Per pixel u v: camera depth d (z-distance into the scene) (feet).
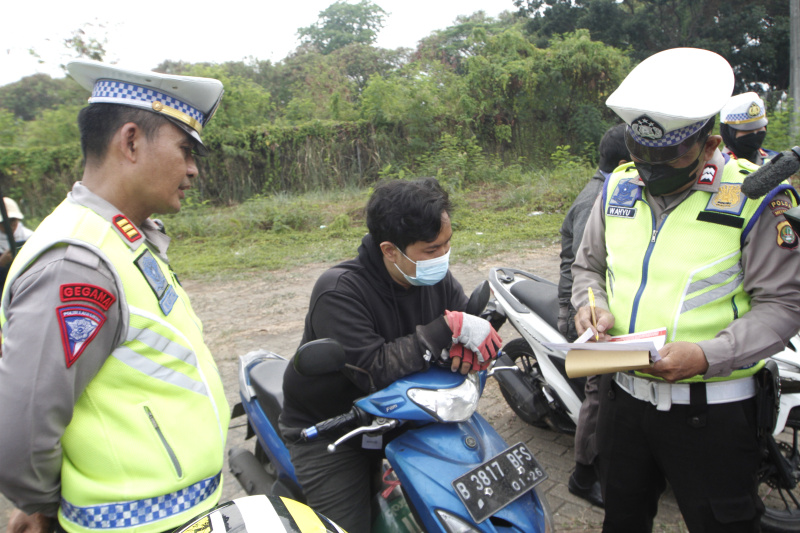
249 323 19.16
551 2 96.37
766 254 5.64
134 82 4.91
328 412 7.07
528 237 28.22
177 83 4.94
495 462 6.04
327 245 30.19
